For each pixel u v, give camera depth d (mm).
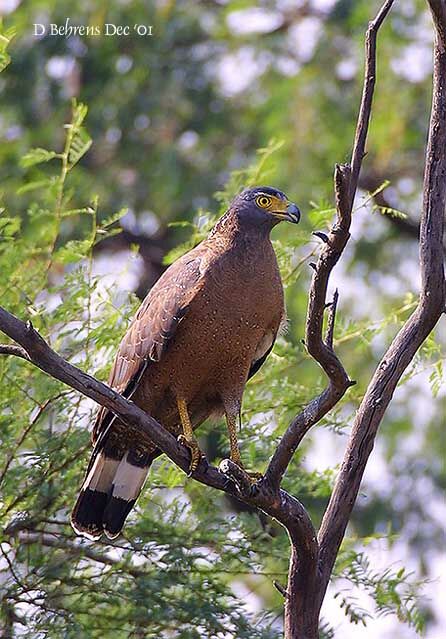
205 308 10047
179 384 10336
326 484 11867
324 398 8094
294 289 17219
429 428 20625
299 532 8352
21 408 11117
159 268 22438
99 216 21406
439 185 8945
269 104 21875
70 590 10984
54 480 11164
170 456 8789
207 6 23484
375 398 8875
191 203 21859
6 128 21969
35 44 21953
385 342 18859
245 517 11508
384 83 21203
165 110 22656
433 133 8984
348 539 11898
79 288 11266
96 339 11234
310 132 21312
